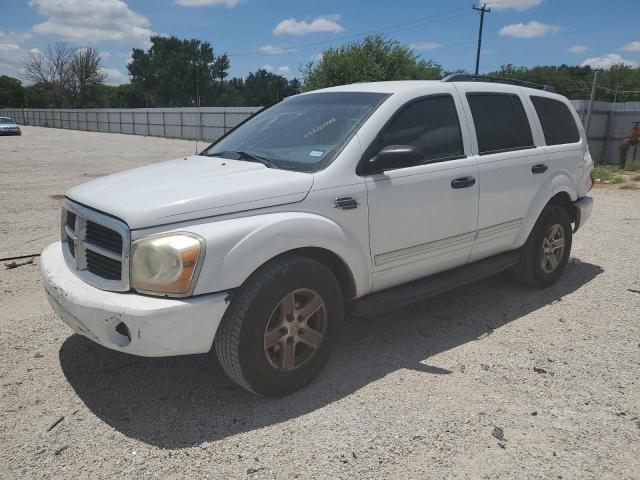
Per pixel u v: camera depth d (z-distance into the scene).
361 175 3.57
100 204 3.14
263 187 3.20
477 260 4.63
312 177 3.38
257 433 2.99
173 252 2.83
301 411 3.21
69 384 3.50
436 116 4.14
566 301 5.05
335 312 3.47
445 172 4.03
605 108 19.28
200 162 3.91
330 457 2.80
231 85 90.12
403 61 24.98
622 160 17.23
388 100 3.87
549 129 5.21
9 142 31.27
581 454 2.85
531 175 4.81
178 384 3.51
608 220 8.86
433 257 4.11
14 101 90.38
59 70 80.94
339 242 3.42
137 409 3.22
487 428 3.06
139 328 2.79
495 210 4.49
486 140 4.50
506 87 4.90
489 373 3.68
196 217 2.97
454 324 4.51
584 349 4.06
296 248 3.26
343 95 4.20
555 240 5.31
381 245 3.71
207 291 2.91
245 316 3.03
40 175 14.53
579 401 3.34
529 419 3.15
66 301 3.07
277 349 3.26
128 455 2.81
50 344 4.05
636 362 3.85
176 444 2.90
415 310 4.82
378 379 3.59
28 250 6.61
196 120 39.47
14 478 2.63
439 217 4.03
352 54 24.03
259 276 3.10
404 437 2.97
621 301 5.05
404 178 3.77
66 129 57.81
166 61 83.69
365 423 3.09
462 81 4.58
